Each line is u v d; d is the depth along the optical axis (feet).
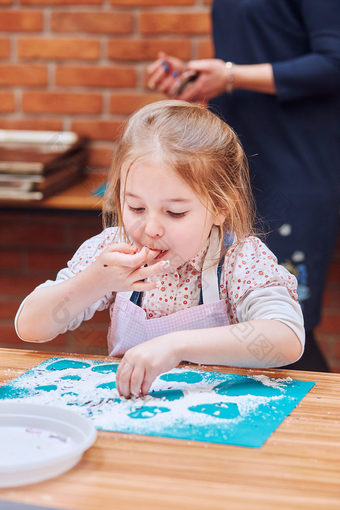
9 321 9.60
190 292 4.42
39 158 8.13
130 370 3.38
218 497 2.38
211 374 3.74
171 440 2.83
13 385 3.51
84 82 9.14
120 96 9.12
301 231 7.04
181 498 2.37
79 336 5.89
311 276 7.12
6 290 9.57
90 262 4.60
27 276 9.52
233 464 2.63
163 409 3.18
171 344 3.63
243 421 3.04
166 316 4.33
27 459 2.65
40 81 9.20
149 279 4.43
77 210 7.73
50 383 3.54
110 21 8.94
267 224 7.00
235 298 4.26
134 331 4.38
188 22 8.83
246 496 2.39
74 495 2.38
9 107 9.30
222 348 3.77
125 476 2.52
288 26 6.98
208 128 4.02
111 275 3.80
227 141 4.15
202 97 7.06
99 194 7.92
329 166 7.08
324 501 2.37
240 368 3.86
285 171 7.07
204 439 2.84
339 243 8.89
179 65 7.51
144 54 8.98
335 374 3.79
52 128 9.29
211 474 2.55
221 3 7.17
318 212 7.04
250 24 7.01
